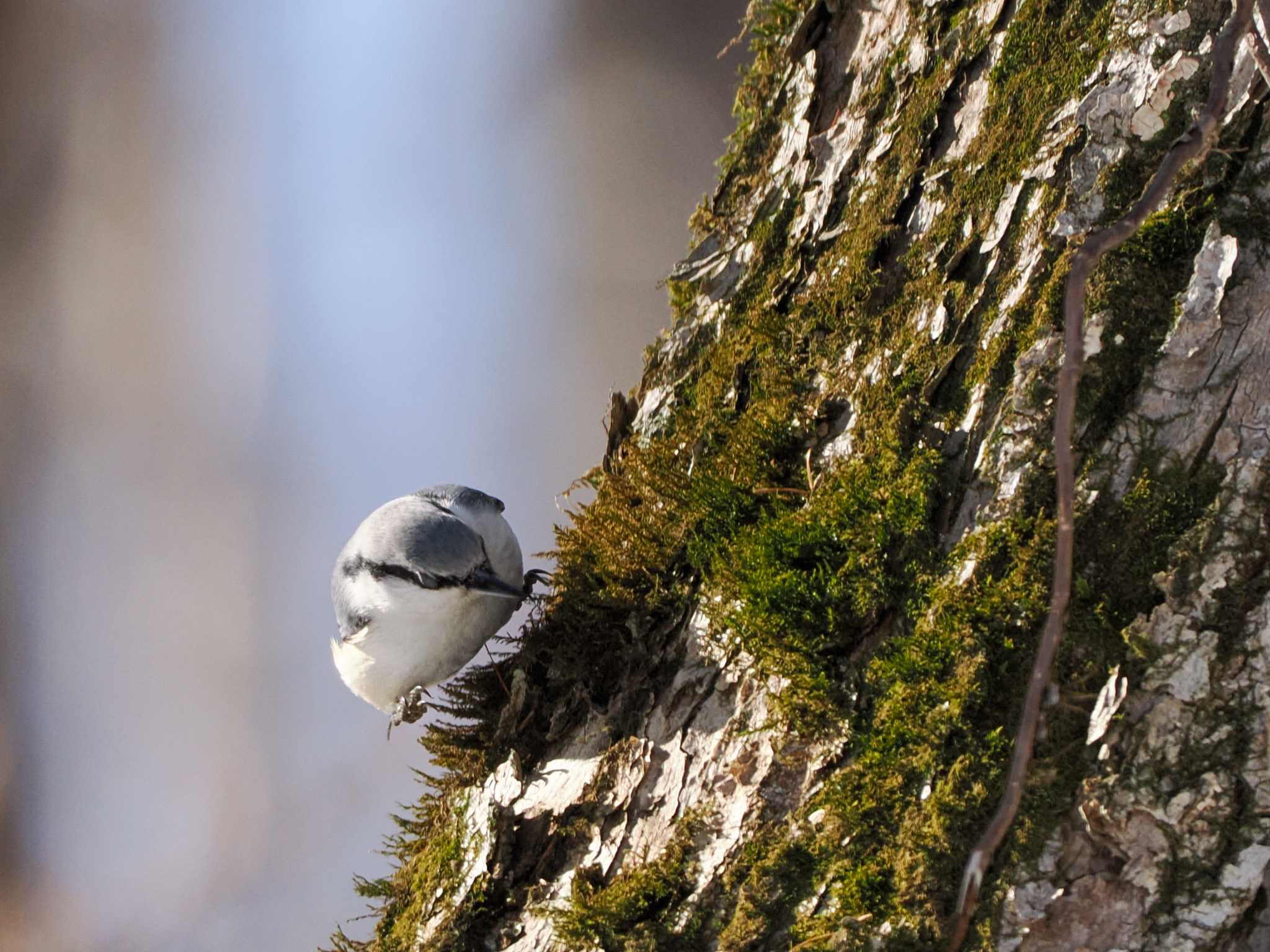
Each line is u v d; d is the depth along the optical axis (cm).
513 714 595
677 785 592
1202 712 550
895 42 595
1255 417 577
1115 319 590
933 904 555
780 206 596
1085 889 548
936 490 591
